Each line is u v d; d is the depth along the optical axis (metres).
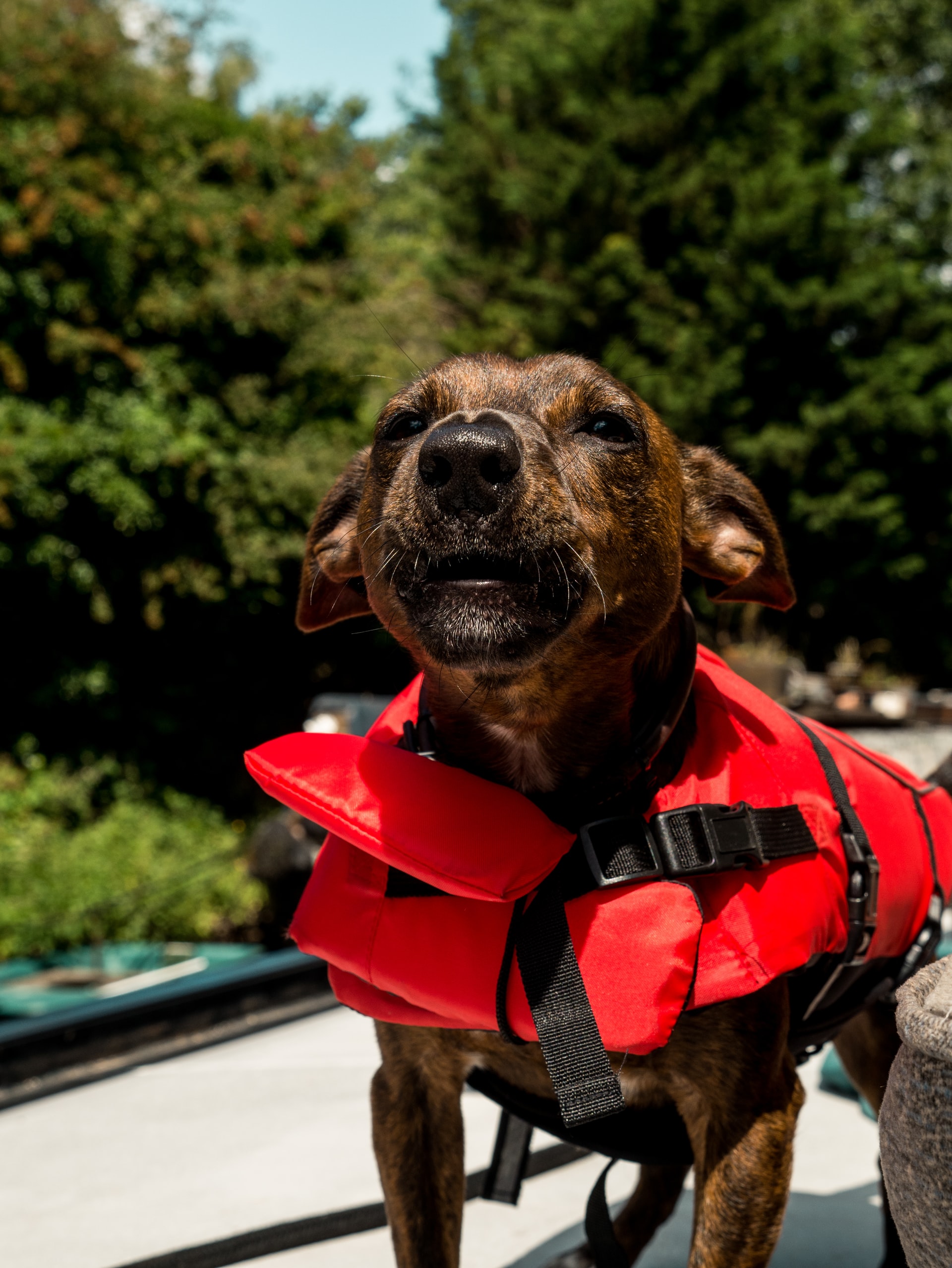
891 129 6.97
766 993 0.63
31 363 3.91
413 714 0.72
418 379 0.68
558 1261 0.81
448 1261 0.69
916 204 7.57
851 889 0.66
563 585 0.59
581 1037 0.60
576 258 6.32
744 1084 0.63
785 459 6.09
